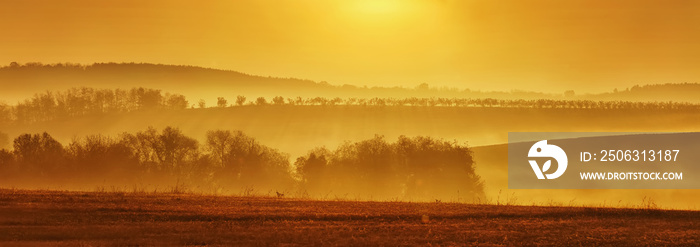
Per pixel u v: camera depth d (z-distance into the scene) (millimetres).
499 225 60969
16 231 53188
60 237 51938
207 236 53375
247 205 70500
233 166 166750
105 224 57781
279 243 51500
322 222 61188
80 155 158500
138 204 68812
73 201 69375
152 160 166625
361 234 55719
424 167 158125
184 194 81438
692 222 63312
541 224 61750
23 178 150625
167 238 52375
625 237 55812
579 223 62531
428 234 56188
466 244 52594
